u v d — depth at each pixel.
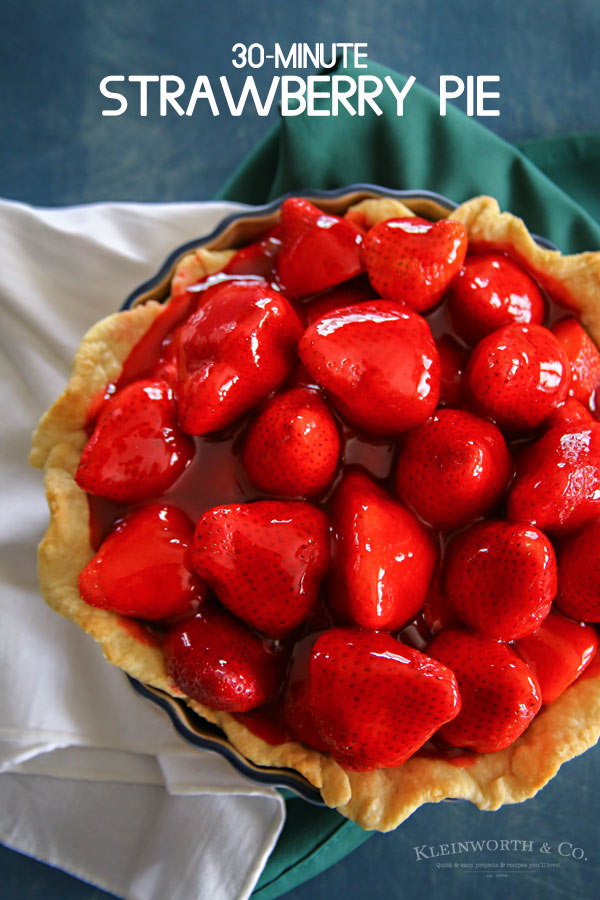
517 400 0.53
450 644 0.52
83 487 0.54
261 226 0.58
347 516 0.52
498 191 0.68
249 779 0.55
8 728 0.63
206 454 0.54
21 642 0.64
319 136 0.64
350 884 0.68
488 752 0.54
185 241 0.65
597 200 0.73
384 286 0.54
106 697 0.64
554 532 0.53
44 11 0.76
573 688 0.55
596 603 0.53
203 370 0.52
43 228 0.64
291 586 0.51
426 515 0.53
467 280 0.55
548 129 0.75
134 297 0.58
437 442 0.52
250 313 0.53
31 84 0.76
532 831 0.68
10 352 0.66
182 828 0.64
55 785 0.65
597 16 0.76
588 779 0.68
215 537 0.51
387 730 0.51
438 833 0.69
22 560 0.65
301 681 0.53
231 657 0.52
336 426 0.53
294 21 0.76
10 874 0.68
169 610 0.53
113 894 0.66
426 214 0.59
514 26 0.76
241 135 0.76
